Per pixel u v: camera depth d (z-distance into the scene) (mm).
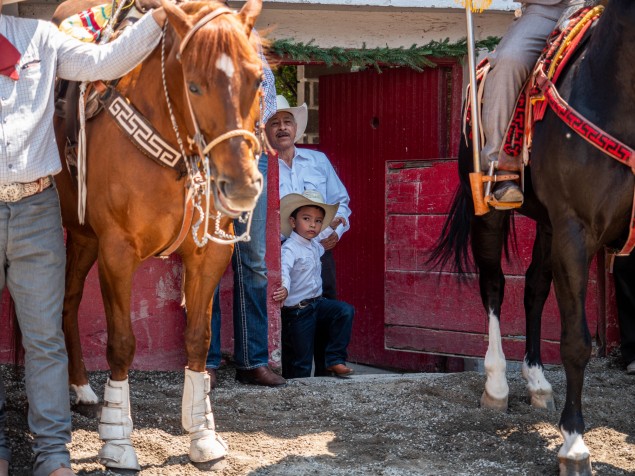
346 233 7980
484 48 7066
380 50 6793
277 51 6520
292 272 5973
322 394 5070
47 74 3408
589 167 3705
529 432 4379
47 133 3432
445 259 5297
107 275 3713
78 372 4574
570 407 3781
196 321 3898
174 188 3633
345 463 3918
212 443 3846
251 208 3152
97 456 3783
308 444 4180
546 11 4402
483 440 4223
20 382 4996
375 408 4789
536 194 4074
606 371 5738
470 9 4441
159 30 3447
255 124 3439
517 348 6375
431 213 6695
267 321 5652
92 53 3449
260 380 5438
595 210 3730
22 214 3396
